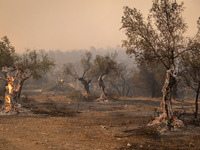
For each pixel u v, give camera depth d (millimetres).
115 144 10141
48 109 25484
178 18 14148
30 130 13180
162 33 14344
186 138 11273
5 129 13148
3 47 29125
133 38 14805
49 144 9547
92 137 11711
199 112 24969
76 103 37031
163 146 9781
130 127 14891
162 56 14664
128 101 41531
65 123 16578
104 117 20875
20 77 25484
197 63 15414
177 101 42375
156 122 13914
